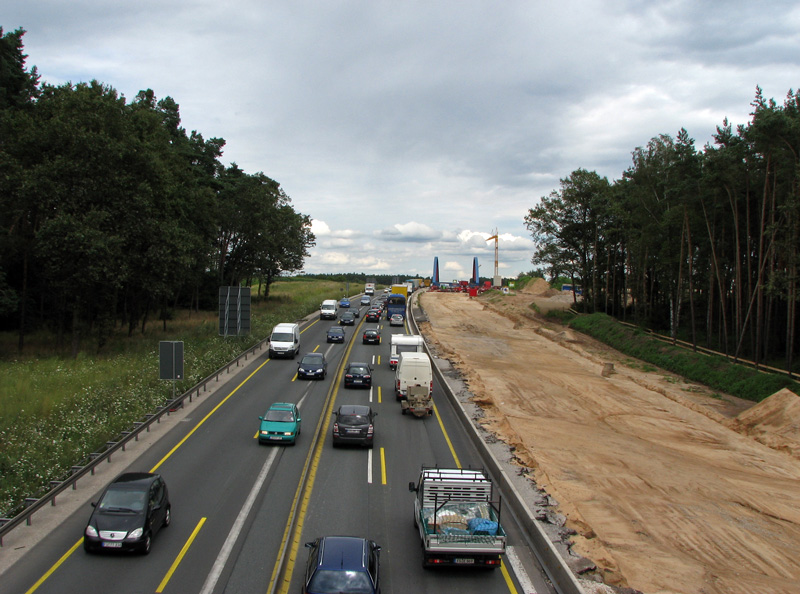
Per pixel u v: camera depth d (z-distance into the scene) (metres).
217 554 13.80
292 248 92.56
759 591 15.03
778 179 42.28
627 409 36.50
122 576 12.58
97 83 46.94
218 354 40.75
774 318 49.38
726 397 40.44
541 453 25.66
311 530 15.45
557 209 76.00
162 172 43.78
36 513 15.86
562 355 57.44
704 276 57.88
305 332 61.38
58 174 37.41
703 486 23.38
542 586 13.18
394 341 42.47
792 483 24.59
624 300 73.81
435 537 13.12
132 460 20.72
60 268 38.22
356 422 23.17
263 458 21.36
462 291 149.12
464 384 38.41
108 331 42.97
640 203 59.47
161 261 42.81
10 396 26.94
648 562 16.06
